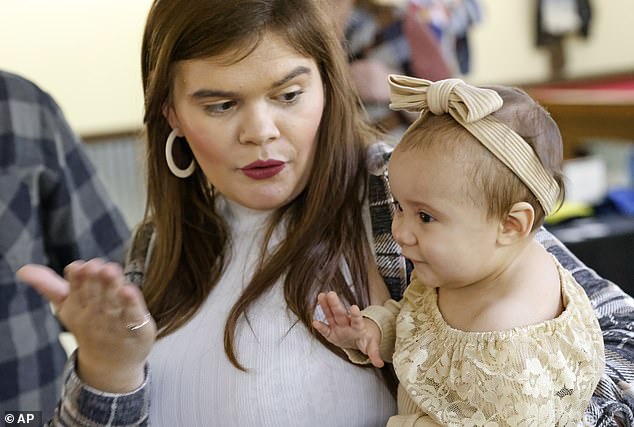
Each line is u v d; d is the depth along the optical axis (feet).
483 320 3.14
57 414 3.42
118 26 13.17
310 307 3.58
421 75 8.46
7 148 5.20
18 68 12.83
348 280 3.66
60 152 5.46
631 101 10.55
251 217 3.89
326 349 3.54
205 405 3.56
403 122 7.39
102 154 13.24
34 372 5.17
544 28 15.92
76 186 5.55
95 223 5.64
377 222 3.73
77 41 13.02
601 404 3.25
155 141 3.93
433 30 13.60
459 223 3.11
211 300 3.80
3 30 12.61
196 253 3.91
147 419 3.45
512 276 3.21
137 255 4.28
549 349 3.07
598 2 16.37
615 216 7.61
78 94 13.21
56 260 5.64
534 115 3.17
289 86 3.45
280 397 3.48
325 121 3.70
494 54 15.89
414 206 3.21
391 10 8.41
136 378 3.35
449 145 3.10
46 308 5.30
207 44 3.35
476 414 3.09
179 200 3.96
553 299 3.21
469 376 3.11
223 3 3.34
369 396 3.55
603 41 16.56
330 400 3.50
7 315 5.10
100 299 3.02
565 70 16.29
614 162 11.65
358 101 4.08
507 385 3.02
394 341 3.51
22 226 5.21
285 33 3.39
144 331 3.16
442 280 3.23
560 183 3.25
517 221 3.13
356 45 8.14
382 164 3.76
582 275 3.81
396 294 3.69
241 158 3.53
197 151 3.65
